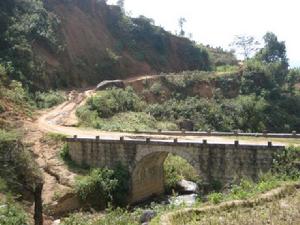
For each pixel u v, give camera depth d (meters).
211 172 34.66
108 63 89.81
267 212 18.81
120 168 41.00
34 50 70.38
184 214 19.62
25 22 72.62
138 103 70.94
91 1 101.31
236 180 33.19
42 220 32.72
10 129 45.91
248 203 20.56
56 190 38.16
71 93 71.00
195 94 84.06
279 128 76.94
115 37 101.25
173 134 46.50
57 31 80.75
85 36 91.38
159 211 22.94
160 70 102.62
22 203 34.09
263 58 110.75
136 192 41.44
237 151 33.25
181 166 50.72
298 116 82.94
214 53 133.12
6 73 58.69
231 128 73.50
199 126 71.31
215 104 79.31
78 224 28.61
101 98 64.06
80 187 38.31
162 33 112.12
